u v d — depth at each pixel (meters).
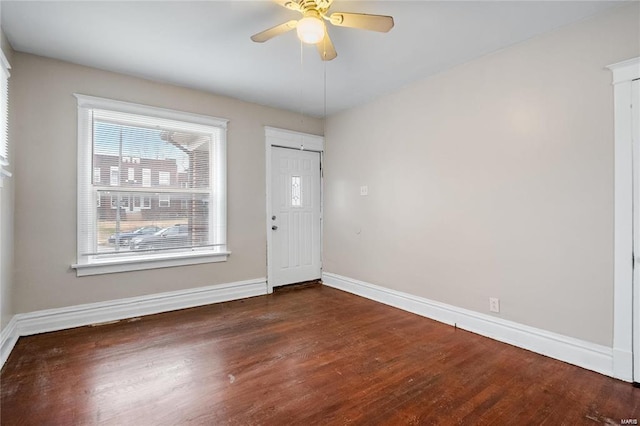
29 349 2.46
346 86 3.49
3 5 2.05
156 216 3.36
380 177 3.80
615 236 2.08
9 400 1.81
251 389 1.94
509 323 2.61
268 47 2.64
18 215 2.66
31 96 2.73
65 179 2.88
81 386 1.96
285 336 2.75
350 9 2.13
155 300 3.33
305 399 1.84
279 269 4.38
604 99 2.12
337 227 4.46
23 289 2.69
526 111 2.49
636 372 1.99
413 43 2.57
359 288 4.09
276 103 4.06
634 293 2.01
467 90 2.90
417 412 1.73
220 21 2.27
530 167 2.47
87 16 2.20
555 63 2.34
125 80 3.17
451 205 3.03
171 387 1.96
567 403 1.81
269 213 4.20
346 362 2.29
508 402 1.82
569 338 2.28
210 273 3.71
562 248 2.31
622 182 2.04
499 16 2.19
